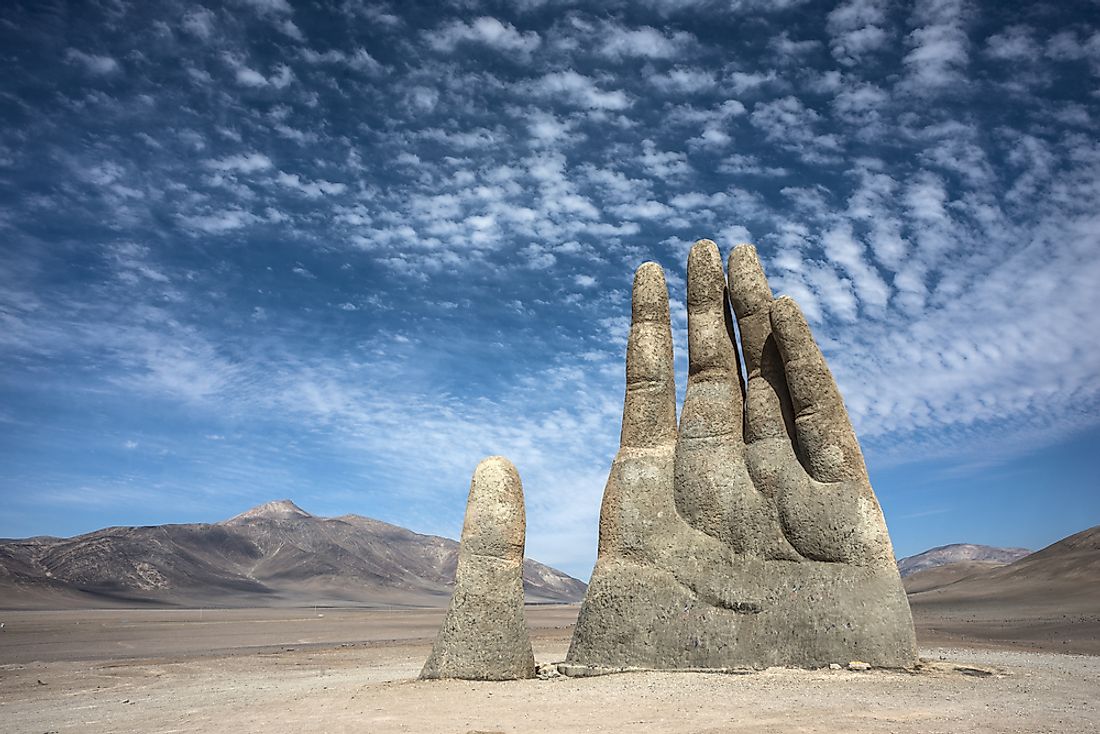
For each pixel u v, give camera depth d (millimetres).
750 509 22016
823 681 18094
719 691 17203
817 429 21438
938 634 38781
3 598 136625
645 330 24469
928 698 16000
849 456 21141
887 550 20375
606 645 21891
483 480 21078
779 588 20922
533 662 20703
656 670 20938
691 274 24766
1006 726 13344
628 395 24328
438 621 76875
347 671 26266
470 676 19797
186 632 55906
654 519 22766
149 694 20906
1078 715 14266
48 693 21859
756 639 20641
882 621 19656
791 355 21953
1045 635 37531
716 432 23125
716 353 23922
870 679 18188
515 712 15578
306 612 112688
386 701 17188
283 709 16797
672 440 23828
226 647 41375
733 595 21281
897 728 13281
